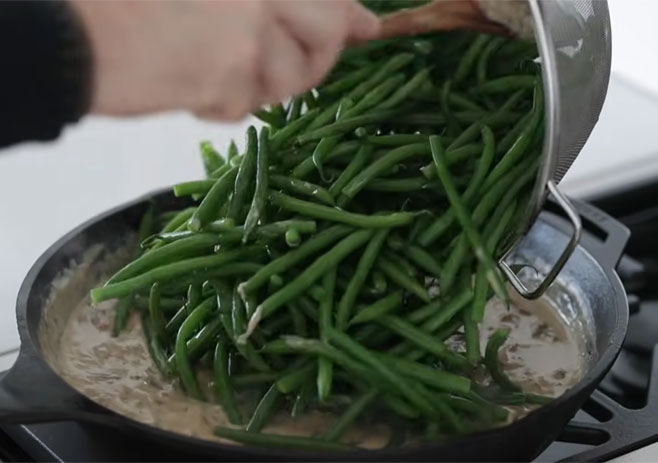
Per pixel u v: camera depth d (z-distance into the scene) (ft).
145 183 4.07
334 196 2.89
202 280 2.94
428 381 2.79
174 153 4.25
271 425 2.83
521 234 2.85
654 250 3.73
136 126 4.40
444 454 2.55
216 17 2.48
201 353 2.97
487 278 2.80
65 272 3.19
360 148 2.94
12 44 2.39
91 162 4.18
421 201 2.96
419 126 3.03
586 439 2.90
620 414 2.95
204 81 2.52
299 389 2.82
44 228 3.80
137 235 3.35
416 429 2.81
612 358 2.79
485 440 2.56
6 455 2.88
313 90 3.10
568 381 3.04
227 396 2.86
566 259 2.80
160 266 2.92
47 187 4.02
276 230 2.84
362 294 2.88
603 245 3.30
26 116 2.46
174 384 2.97
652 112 4.53
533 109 2.90
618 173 4.03
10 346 3.25
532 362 3.12
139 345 3.13
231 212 2.91
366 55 3.07
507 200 2.86
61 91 2.45
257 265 2.89
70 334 3.15
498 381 2.98
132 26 2.45
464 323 2.88
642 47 5.21
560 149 2.77
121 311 3.15
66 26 2.41
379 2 2.99
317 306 2.85
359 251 2.90
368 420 2.84
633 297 3.46
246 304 2.84
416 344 2.82
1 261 3.63
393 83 3.00
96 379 2.99
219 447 2.53
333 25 2.61
